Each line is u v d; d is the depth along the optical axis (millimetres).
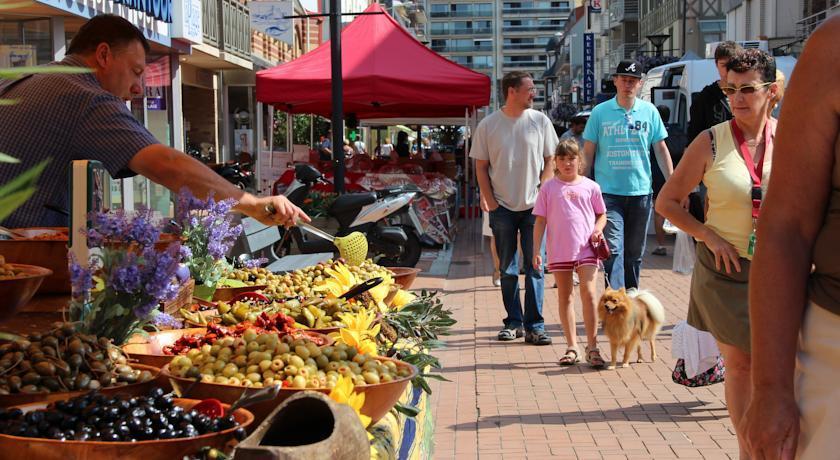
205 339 3273
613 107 8531
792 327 2402
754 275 2453
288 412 2176
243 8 27656
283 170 17406
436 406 6570
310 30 41969
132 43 4082
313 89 14570
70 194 3125
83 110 3844
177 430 2330
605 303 7504
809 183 2410
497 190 8484
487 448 5664
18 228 3881
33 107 3799
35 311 3707
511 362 7867
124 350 3068
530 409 6477
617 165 8508
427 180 16688
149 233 3074
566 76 111000
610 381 7223
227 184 3693
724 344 4660
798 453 2387
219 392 2752
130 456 2227
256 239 7551
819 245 2408
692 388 6957
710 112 13094
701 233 4672
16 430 2256
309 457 2051
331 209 11047
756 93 4594
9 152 3803
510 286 8672
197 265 4539
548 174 8523
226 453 2344
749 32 41188
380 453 2934
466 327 9391
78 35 4082
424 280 12477
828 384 2342
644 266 13883
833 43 2363
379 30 15039
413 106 22547
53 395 2533
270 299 4613
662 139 8664
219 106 29828
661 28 63781
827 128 2373
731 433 5887
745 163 4637
